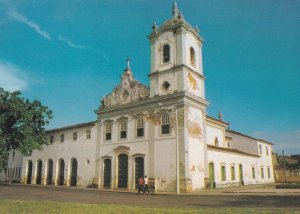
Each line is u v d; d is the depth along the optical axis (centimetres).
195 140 2934
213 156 3231
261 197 2000
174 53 3123
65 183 3816
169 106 2967
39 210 1249
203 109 3169
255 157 4462
